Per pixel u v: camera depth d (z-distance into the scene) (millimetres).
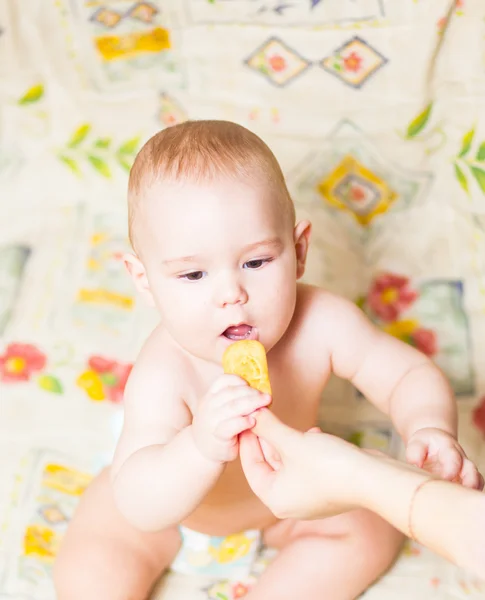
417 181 1681
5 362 1466
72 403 1408
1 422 1384
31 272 1611
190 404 1062
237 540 1185
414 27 1662
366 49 1699
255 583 1169
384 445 1328
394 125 1712
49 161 1777
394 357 1128
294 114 1742
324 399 1401
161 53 1784
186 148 970
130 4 1754
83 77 1812
